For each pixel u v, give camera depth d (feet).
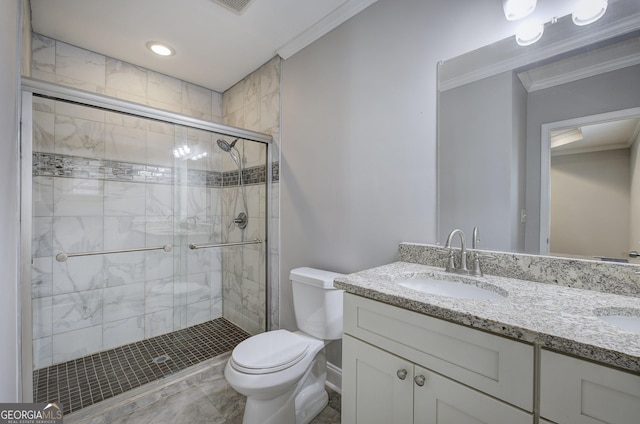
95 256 6.50
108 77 7.10
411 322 2.83
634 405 1.78
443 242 4.33
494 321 2.26
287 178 6.92
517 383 2.20
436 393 2.64
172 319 7.72
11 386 3.19
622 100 3.09
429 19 4.46
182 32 6.17
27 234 4.28
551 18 3.48
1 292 2.54
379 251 5.08
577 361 1.96
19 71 3.92
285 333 5.24
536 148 3.61
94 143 6.32
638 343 1.87
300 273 5.56
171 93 8.20
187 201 7.86
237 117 8.61
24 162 4.24
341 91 5.68
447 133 4.30
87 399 5.10
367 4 5.21
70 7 5.36
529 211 3.66
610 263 3.05
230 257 8.38
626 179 3.06
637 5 3.02
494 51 3.89
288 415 4.40
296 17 5.72
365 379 3.26
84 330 6.39
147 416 4.89
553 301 2.72
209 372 6.19
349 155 5.55
